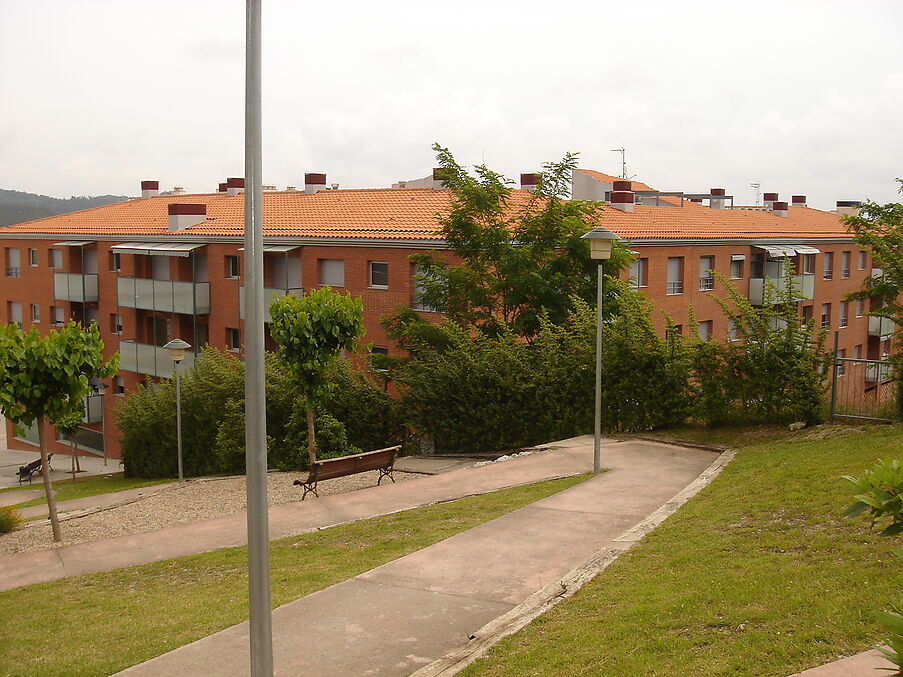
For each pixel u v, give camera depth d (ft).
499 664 20.68
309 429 56.13
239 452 72.33
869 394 50.93
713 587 23.27
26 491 86.22
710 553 27.09
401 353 85.76
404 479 53.62
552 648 21.13
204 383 79.66
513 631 22.99
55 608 28.68
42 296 137.08
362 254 90.02
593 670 19.11
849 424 50.52
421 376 65.98
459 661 21.49
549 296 67.51
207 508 49.93
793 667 17.26
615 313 66.59
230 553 35.47
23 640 25.09
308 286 96.02
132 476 89.04
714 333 115.96
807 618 19.63
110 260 124.36
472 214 69.56
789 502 31.42
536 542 32.53
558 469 47.80
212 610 26.81
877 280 52.60
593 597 24.98
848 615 19.26
